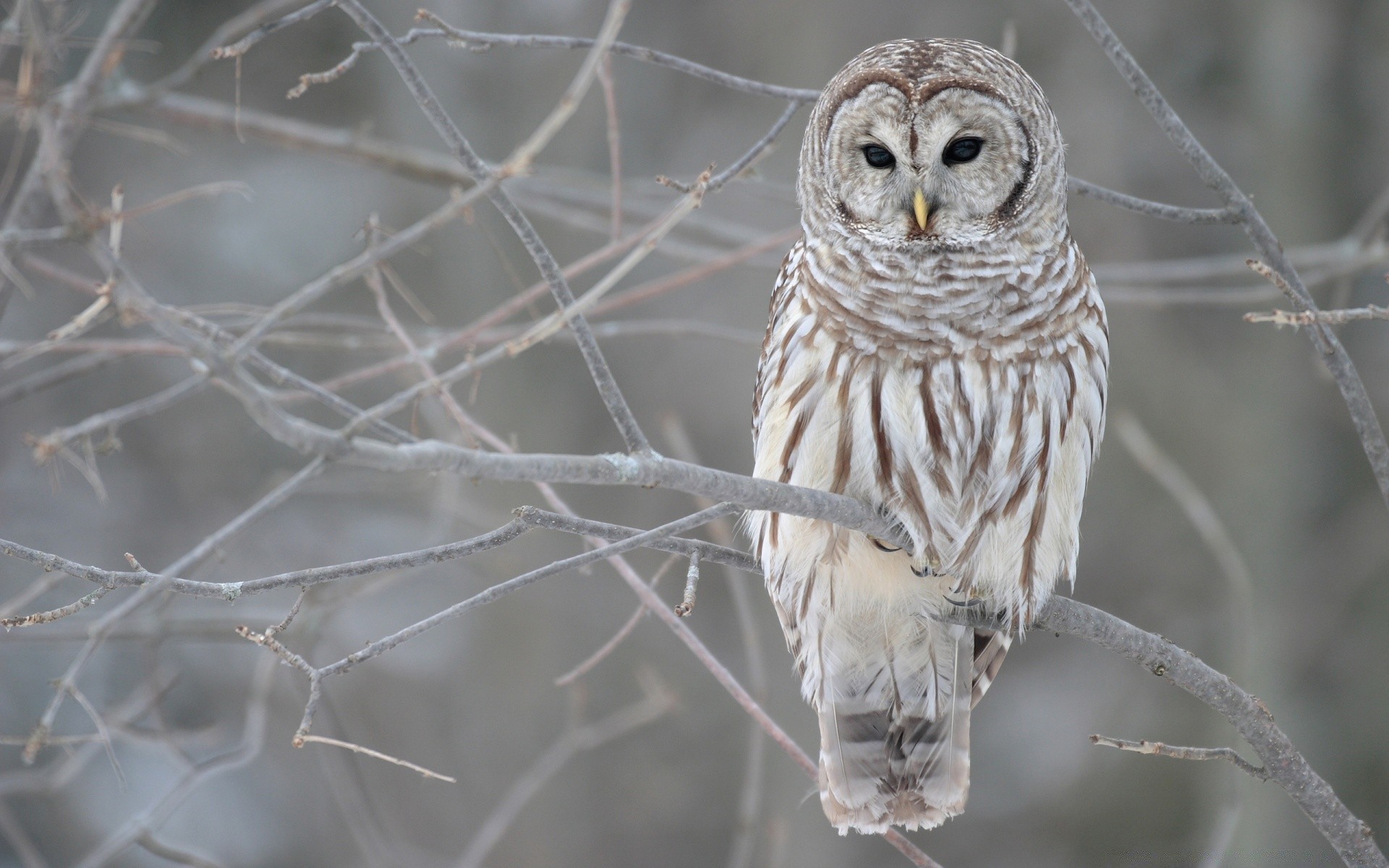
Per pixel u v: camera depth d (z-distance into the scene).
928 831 17.47
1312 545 16.30
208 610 10.34
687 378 15.71
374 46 5.58
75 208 3.99
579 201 10.20
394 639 4.68
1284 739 5.80
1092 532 16.78
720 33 15.90
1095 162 15.73
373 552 15.67
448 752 15.29
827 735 7.47
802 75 15.24
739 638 16.06
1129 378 16.44
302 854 14.99
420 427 11.81
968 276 6.69
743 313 15.63
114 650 14.10
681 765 15.60
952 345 6.66
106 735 5.61
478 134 14.23
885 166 6.91
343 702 15.02
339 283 4.00
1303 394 16.23
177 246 16.38
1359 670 16.16
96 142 15.52
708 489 4.89
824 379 6.73
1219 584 16.33
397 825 14.78
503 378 14.47
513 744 14.59
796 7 15.45
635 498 15.74
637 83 15.80
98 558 14.69
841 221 6.94
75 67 10.95
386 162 9.30
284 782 15.03
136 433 15.47
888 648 7.38
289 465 15.66
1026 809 17.58
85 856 14.07
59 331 4.50
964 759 7.40
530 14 14.75
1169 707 17.48
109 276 3.73
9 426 14.97
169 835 14.75
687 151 15.77
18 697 13.62
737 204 14.98
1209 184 6.20
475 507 13.32
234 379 3.58
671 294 15.73
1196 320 16.69
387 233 6.86
